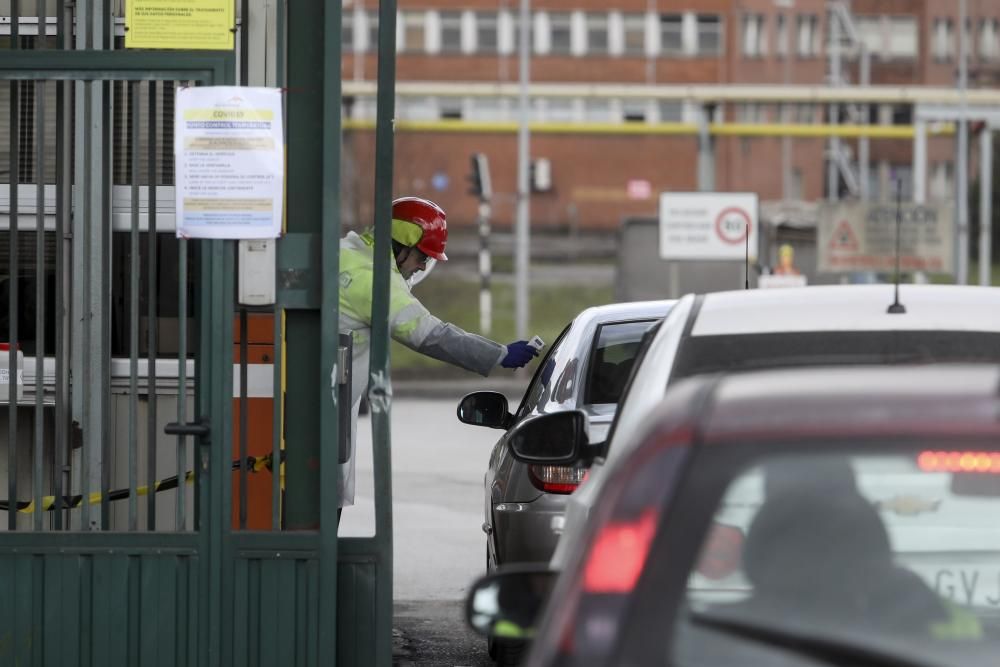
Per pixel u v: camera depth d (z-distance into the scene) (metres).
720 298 17.00
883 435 8.51
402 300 23.25
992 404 8.60
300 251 19.05
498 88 139.12
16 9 20.62
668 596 8.35
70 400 21.80
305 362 19.20
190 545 18.83
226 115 18.66
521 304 126.38
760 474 8.76
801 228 109.31
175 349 22.16
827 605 8.79
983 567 11.42
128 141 22.34
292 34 19.08
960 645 8.82
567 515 16.67
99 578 18.88
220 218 18.69
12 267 20.14
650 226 111.25
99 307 21.75
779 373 9.72
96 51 19.25
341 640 19.19
